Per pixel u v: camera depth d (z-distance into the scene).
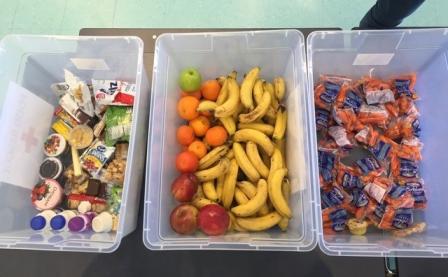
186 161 0.79
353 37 0.83
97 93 0.85
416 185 0.85
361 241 0.75
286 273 0.74
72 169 0.84
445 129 0.83
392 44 0.85
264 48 0.86
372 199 0.84
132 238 0.77
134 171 0.76
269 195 0.79
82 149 0.87
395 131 0.90
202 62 0.90
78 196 0.81
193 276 0.74
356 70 0.93
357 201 0.84
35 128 0.85
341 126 0.89
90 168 0.83
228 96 0.85
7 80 0.81
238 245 0.70
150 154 0.73
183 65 0.90
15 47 0.83
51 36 0.81
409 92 0.90
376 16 0.92
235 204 0.84
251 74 0.86
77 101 0.86
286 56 0.87
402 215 0.81
